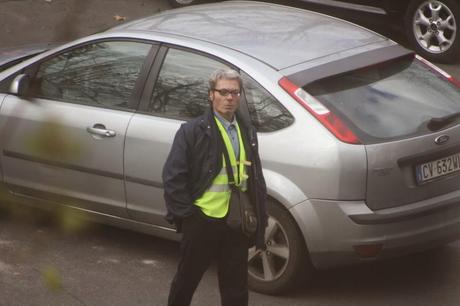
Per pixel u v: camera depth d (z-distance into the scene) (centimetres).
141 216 2006
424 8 3550
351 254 1747
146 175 1950
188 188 1528
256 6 2272
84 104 2056
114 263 2045
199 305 1825
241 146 1534
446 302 1838
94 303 1831
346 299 1850
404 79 1912
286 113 1777
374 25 3991
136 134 1952
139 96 1981
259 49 1900
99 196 2053
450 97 1928
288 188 1755
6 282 1914
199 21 2088
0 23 3912
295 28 2047
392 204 1748
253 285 1873
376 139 1736
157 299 1858
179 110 1922
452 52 3500
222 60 1872
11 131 2136
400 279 1958
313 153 1725
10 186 2203
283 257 1814
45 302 1828
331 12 3784
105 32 2103
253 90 1819
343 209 1717
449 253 2102
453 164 1839
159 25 2081
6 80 2183
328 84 1811
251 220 1520
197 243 1546
